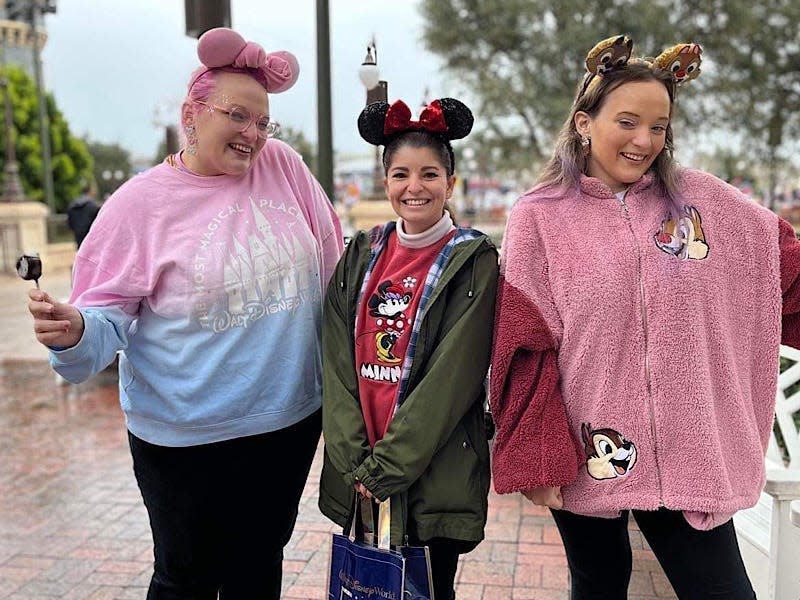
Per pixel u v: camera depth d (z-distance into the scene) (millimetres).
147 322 1970
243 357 1942
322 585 2902
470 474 1849
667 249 1708
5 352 7668
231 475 2018
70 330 1751
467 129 1931
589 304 1710
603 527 1887
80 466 4320
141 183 1938
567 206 1798
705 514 1704
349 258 2002
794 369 2814
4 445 4719
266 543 2158
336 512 1963
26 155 24422
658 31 13422
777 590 1996
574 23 13844
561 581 2883
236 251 1933
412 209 1866
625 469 1721
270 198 2035
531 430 1712
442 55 15047
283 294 1987
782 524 1968
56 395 5945
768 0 13922
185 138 1959
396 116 1861
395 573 1810
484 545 3195
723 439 1728
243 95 1881
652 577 2842
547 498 1738
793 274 1732
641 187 1775
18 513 3658
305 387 2051
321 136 4984
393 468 1763
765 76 13812
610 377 1712
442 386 1771
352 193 24859
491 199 28438
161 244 1909
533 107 14266
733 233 1740
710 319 1703
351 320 1944
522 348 1718
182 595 2096
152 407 1982
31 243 15461
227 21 3582
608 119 1732
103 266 1906
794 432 2789
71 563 3135
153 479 2023
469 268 1868
